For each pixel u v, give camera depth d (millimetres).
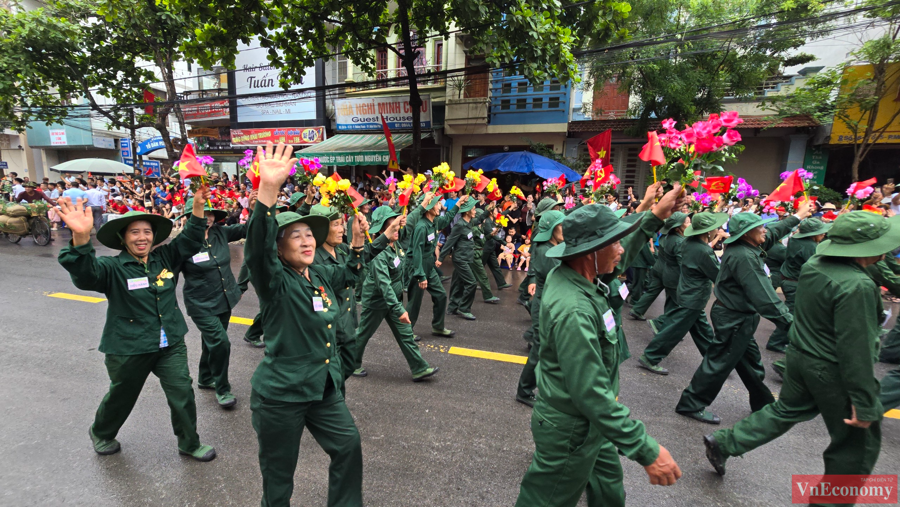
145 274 3213
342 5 10781
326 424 2535
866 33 11461
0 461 3279
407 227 5727
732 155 2637
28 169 26469
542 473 2125
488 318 7164
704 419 4000
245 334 5910
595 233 2043
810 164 13070
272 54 10930
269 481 2447
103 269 3020
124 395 3246
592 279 2240
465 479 3154
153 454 3420
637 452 1776
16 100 15719
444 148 15664
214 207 4742
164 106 14930
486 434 3744
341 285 2871
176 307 3377
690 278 4824
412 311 6051
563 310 1993
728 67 11383
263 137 17438
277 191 2205
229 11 9125
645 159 2566
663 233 6020
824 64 12805
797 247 5742
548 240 4281
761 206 6832
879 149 12375
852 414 2441
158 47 14328
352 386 4637
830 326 2559
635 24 11492
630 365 5355
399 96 15156
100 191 14547
